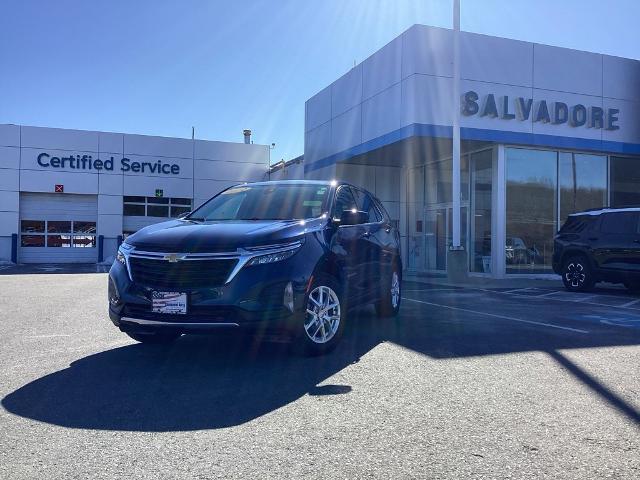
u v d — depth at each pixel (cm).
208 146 3155
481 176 1844
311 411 427
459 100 1555
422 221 2148
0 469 327
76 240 3002
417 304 1071
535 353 626
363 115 1912
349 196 762
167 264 533
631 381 518
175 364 566
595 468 333
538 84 1738
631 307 1041
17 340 688
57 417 413
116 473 322
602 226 1305
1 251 2862
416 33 1622
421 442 370
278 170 2977
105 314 913
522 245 1770
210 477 318
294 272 544
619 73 1845
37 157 2909
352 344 663
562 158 1839
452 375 530
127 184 3025
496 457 347
